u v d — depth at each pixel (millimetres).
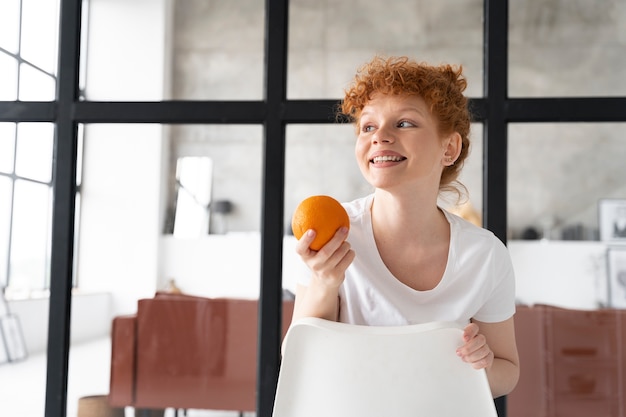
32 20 2215
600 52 4723
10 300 4570
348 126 6094
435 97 860
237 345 1652
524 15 4770
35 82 1865
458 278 957
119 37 5266
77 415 1638
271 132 1511
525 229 5742
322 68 5012
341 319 976
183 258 3627
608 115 1414
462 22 4883
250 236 6180
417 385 730
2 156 2246
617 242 5566
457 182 1054
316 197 775
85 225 5203
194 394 1654
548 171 5832
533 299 2512
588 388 1562
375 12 4965
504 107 1447
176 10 5500
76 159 1574
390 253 968
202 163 6121
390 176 848
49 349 1532
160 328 1688
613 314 1570
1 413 1994
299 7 4996
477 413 734
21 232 4629
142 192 5383
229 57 5574
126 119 1549
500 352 1038
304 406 759
